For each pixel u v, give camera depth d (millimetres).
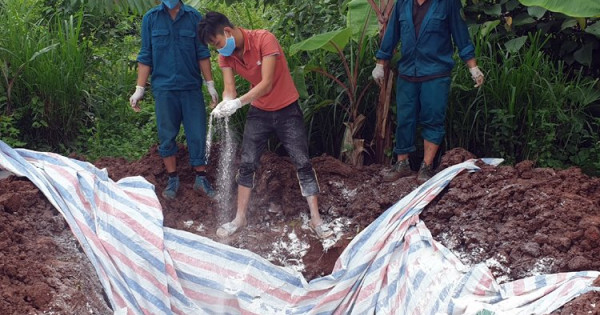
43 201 5777
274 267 5672
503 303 4859
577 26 7305
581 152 6844
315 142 7387
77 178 5777
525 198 5680
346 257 5652
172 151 6352
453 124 6957
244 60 5719
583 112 7031
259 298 5539
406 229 5625
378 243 5586
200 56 6234
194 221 6355
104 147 7547
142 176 6551
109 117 8070
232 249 5715
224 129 7086
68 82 7734
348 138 6926
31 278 4961
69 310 4805
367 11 6750
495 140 6801
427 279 5191
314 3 7500
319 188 6398
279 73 5816
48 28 8477
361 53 6918
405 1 6148
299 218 6410
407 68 6230
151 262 5477
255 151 6043
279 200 6488
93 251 5371
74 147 7758
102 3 7230
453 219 5777
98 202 5676
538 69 7004
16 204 5637
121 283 5328
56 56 7914
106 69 8750
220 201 6504
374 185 6520
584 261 5012
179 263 5602
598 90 7016
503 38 7402
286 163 6664
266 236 6199
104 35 9516
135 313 5230
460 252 5543
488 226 5629
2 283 4863
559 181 5832
